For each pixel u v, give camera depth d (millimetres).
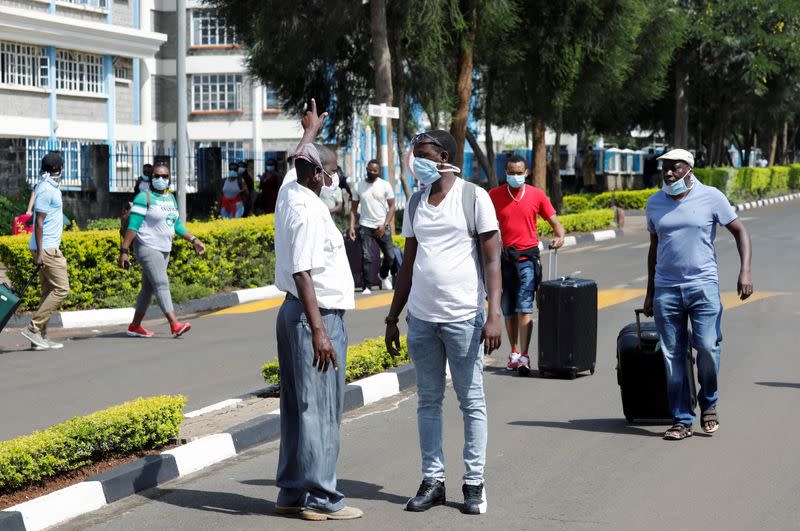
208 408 10812
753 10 49875
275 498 8023
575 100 35406
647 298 10094
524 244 12750
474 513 7516
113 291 18719
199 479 8586
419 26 27141
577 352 12516
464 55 30422
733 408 10938
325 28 28922
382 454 9258
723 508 7605
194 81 59000
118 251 18734
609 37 33719
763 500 7789
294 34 28422
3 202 29547
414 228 7645
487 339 7465
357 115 36000
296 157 7379
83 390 12203
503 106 39312
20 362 14008
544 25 32844
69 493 7574
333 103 34344
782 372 12859
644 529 7160
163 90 58969
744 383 12211
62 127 45312
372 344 12625
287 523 7383
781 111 59781
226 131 59031
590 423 10328
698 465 8758
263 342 15633
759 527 7191
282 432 7648
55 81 44938
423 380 7715
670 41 41469
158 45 49781
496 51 33469
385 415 10891
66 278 15055
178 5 23016
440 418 7770
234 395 11812
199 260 20391
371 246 21547
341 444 9641
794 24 51344
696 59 51500
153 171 15781
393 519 7426
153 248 15812
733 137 75312
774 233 34531
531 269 12742
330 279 7426
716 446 9391
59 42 44188
